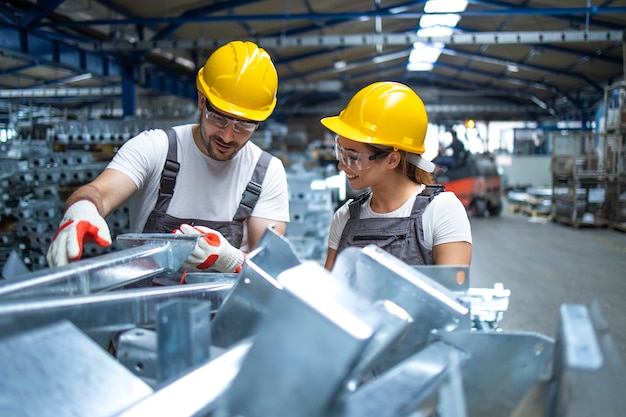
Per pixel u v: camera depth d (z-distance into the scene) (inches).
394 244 51.1
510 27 345.7
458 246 49.7
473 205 388.2
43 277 24.1
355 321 16.3
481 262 221.9
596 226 322.3
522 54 409.1
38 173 142.5
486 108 598.9
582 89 505.7
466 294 29.6
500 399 24.1
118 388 19.2
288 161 289.9
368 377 25.2
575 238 282.4
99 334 24.3
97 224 37.6
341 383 16.4
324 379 16.0
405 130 50.4
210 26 290.2
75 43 260.5
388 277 25.7
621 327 135.3
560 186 351.3
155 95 483.8
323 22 315.9
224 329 27.8
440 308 24.9
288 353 16.6
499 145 621.0
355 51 421.4
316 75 486.0
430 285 25.4
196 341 19.5
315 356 16.2
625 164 295.7
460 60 479.5
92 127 153.6
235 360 19.9
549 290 174.6
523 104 617.9
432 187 53.2
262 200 60.1
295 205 150.1
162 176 56.2
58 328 20.8
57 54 247.3
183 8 252.1
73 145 161.9
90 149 161.3
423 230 51.0
